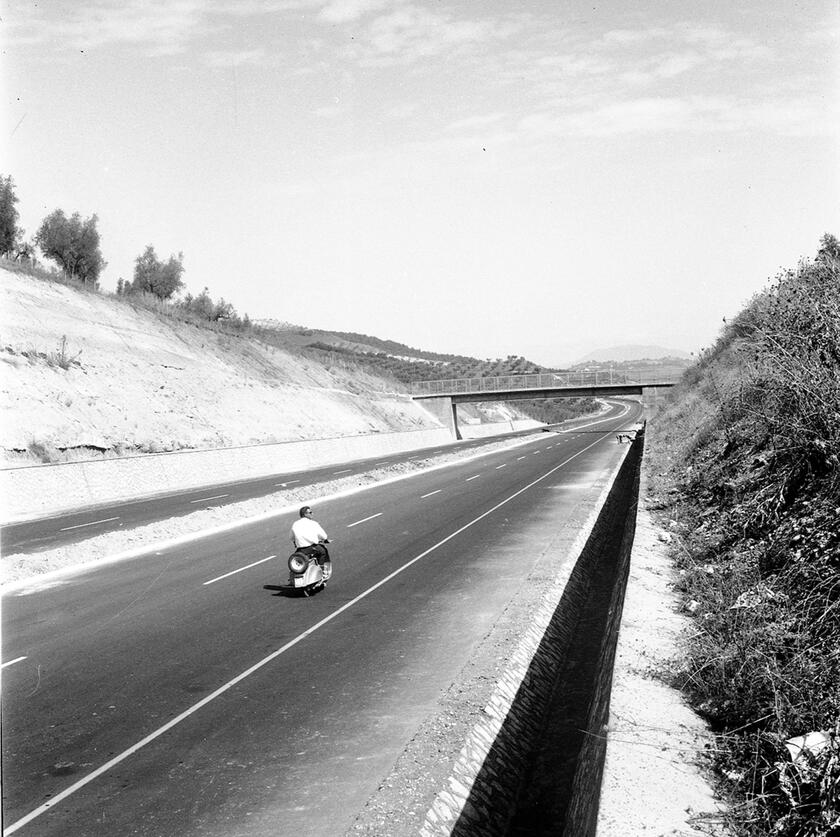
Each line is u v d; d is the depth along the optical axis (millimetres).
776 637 5996
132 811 5949
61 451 33812
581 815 4469
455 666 9188
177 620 11766
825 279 10234
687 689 5492
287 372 71562
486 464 44250
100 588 14180
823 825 3541
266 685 8773
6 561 15953
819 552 7426
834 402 8711
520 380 89750
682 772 4230
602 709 5590
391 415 81438
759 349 12031
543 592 12219
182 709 8070
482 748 6680
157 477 33469
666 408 47094
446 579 14219
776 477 10516
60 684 8906
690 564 9359
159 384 48250
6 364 37312
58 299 50625
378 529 20812
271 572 15305
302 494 28250
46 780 6508
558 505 24109
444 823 5430
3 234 53219
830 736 4125
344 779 6355
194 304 76562
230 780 6430
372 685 8672
